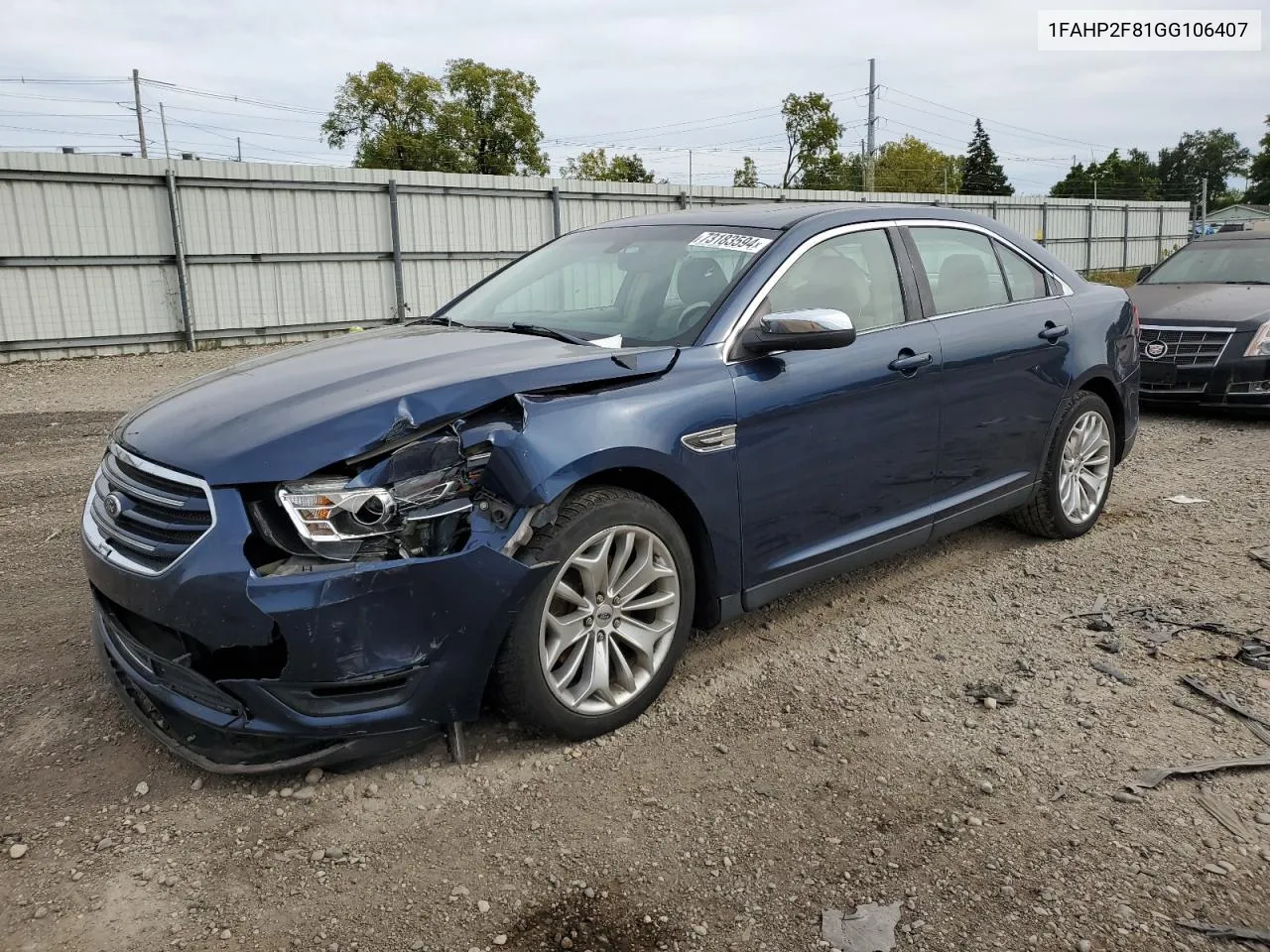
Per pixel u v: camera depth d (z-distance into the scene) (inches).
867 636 159.8
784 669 147.6
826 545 153.1
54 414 373.4
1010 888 99.3
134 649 116.9
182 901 97.2
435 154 1850.4
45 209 572.1
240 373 138.2
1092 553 198.7
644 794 115.4
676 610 132.5
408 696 111.6
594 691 125.8
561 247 185.2
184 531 109.9
